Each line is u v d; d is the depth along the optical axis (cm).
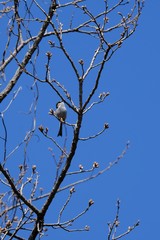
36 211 1198
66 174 1226
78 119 1209
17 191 1173
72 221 1227
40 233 1159
